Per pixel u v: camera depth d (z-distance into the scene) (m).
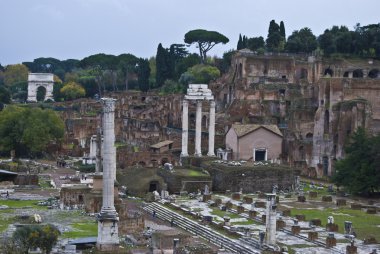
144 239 80.81
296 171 131.75
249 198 112.12
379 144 117.06
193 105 190.75
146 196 118.00
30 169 148.38
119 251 69.94
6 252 62.38
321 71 197.62
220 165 132.00
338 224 91.69
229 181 126.81
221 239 82.19
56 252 68.94
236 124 163.38
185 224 93.12
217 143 168.62
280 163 147.25
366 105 146.75
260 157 159.12
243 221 93.69
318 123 156.62
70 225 88.88
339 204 109.69
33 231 65.25
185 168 139.75
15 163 155.75
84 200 104.19
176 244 70.75
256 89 185.62
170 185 125.69
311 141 160.88
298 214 97.75
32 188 125.88
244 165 131.88
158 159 160.12
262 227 89.06
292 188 129.88
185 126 151.12
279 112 184.00
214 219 94.75
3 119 174.00
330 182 138.88
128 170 134.50
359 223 93.06
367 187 116.62
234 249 77.69
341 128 149.50
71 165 164.12
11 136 173.38
